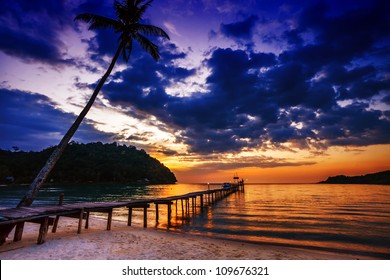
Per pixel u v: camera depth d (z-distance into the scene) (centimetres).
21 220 878
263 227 1973
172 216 2684
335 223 2228
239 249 1086
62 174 16025
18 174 15500
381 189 11538
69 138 1441
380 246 1372
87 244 985
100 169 17488
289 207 3791
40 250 874
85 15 1673
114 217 2428
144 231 1441
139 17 1794
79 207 1214
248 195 7431
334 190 11038
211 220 2370
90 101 1567
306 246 1342
